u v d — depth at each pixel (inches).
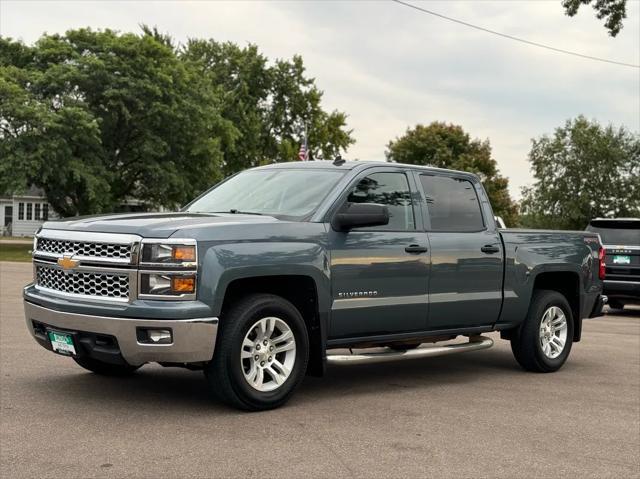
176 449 189.3
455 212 293.3
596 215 2206.0
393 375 307.9
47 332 235.3
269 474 172.6
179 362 218.8
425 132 2847.0
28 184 1530.5
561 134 2241.6
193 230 218.1
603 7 968.9
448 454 195.0
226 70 2380.7
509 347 399.5
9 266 1055.6
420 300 271.6
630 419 240.7
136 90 1566.2
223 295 218.4
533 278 315.0
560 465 189.6
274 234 233.1
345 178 260.4
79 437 197.3
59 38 1641.2
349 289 250.4
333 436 207.5
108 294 220.2
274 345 235.5
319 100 2440.9
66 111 1448.1
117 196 1758.1
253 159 2345.0
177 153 1705.2
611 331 489.7
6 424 208.2
